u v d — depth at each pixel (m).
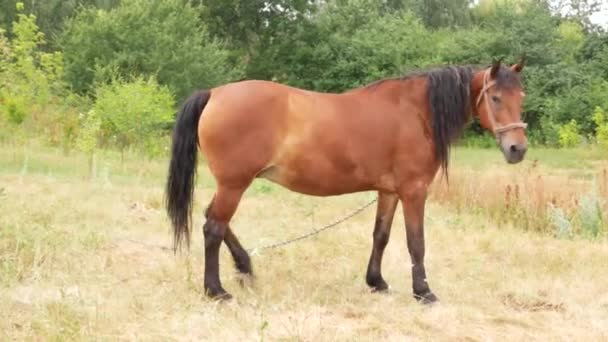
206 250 6.29
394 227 10.23
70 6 35.91
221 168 6.13
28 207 9.09
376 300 6.65
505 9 39.22
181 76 25.17
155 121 16.47
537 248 9.20
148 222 9.58
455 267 8.18
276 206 11.60
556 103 31.05
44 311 5.49
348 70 36.56
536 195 11.76
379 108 6.37
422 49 36.53
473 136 32.00
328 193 6.39
